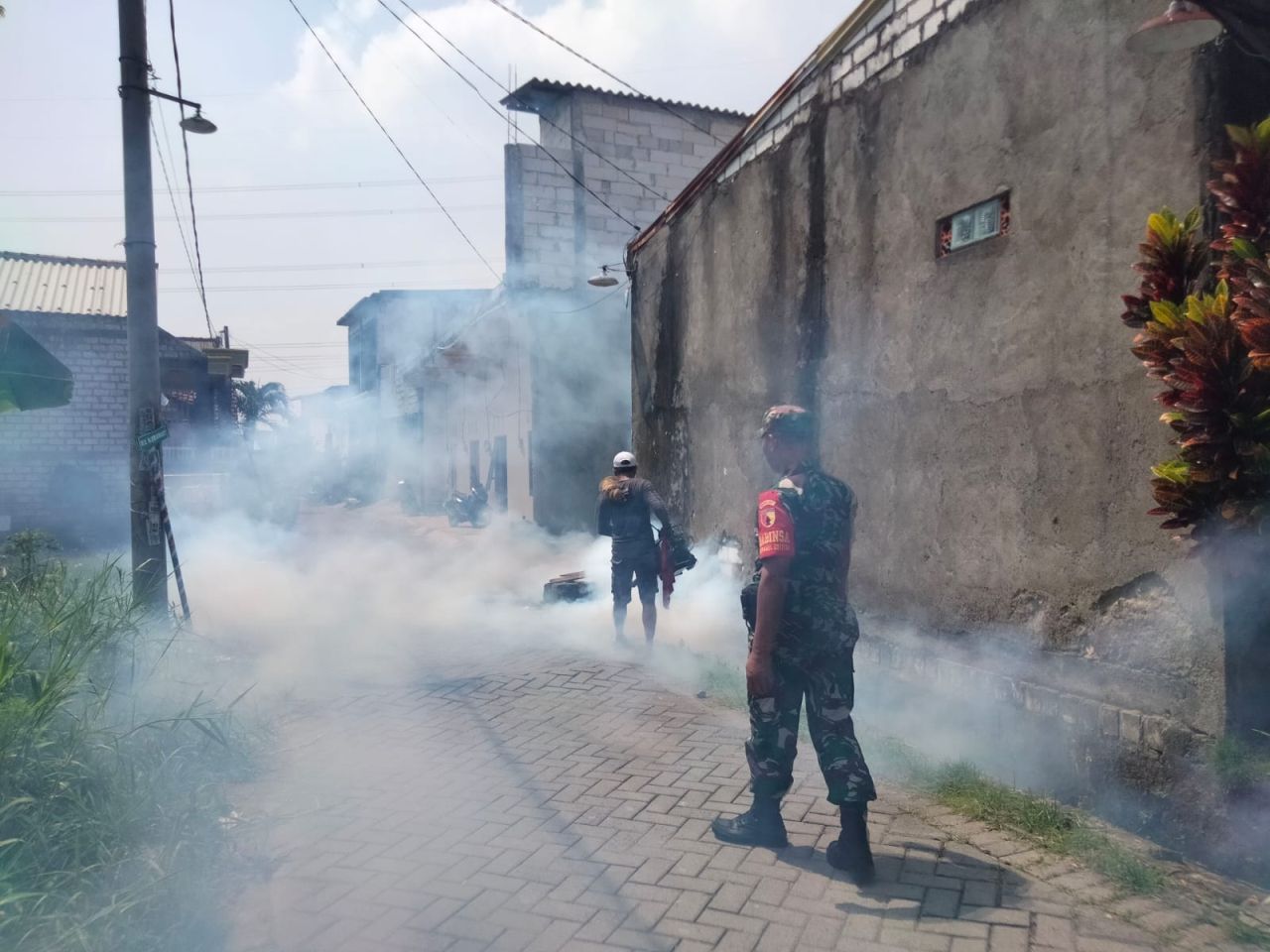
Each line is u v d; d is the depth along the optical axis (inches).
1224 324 115.1
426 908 123.0
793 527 129.6
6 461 586.9
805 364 246.7
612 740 194.9
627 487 283.4
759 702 135.9
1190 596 135.5
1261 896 120.1
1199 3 117.3
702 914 119.6
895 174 206.5
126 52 276.7
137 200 277.7
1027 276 167.6
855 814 127.1
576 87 651.5
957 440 186.7
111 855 126.1
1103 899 120.6
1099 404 151.9
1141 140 143.9
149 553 275.4
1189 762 135.0
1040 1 164.1
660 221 350.6
